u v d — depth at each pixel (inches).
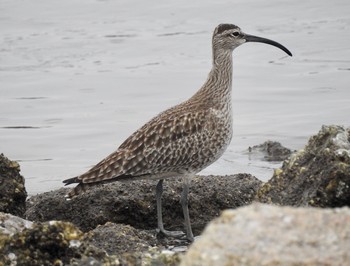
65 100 912.3
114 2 1246.9
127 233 479.5
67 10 1218.0
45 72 1002.1
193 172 567.2
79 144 783.1
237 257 301.0
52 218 561.6
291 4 1194.6
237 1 1223.5
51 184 682.8
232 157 730.2
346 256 298.7
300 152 510.9
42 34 1128.8
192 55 1042.1
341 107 849.5
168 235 545.0
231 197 574.2
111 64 1022.4
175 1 1241.4
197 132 564.1
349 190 473.1
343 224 313.3
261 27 1117.1
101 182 547.5
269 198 501.4
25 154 762.2
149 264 427.2
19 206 543.8
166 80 960.9
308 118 823.7
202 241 311.0
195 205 570.9
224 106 582.2
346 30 1083.3
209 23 1146.0
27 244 422.9
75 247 424.8
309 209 324.2
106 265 418.9
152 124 561.9
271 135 784.3
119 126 828.0
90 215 555.5
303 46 1042.7
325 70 965.2
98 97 917.8
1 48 1081.4
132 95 920.3
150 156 552.7
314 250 301.7
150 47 1075.3
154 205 564.7
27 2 1243.2
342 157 482.0
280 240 306.2
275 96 893.8
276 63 1000.9
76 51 1069.8
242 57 1031.0
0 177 540.4
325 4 1183.6
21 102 910.4
